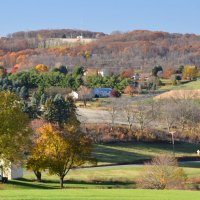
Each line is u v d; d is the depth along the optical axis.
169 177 106.56
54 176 133.38
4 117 100.56
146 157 177.38
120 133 199.12
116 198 66.00
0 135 100.44
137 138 199.62
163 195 70.25
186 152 192.75
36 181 123.00
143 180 107.12
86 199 64.38
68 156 114.50
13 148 101.12
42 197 65.12
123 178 132.25
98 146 186.12
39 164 114.62
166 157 122.25
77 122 198.25
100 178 131.88
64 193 70.25
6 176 120.81
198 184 112.00
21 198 63.88
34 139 120.50
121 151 182.75
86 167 152.88
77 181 127.25
